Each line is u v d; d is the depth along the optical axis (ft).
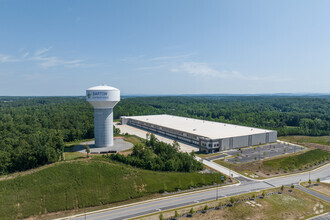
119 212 199.21
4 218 188.14
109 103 346.13
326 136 544.62
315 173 303.27
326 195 235.81
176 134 488.44
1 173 244.01
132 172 257.34
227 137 402.31
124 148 347.77
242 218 188.03
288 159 337.72
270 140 460.14
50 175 235.20
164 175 261.65
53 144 287.07
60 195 216.13
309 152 369.50
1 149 311.88
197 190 244.01
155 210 201.77
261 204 211.82
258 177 283.38
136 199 223.71
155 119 643.04
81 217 191.83
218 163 328.29
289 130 552.82
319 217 193.77
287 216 193.57
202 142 395.96
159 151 331.57
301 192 241.35
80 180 235.20
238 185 258.16
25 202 204.13
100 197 220.02
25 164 254.68
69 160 271.08
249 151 392.88
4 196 205.87
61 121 513.04
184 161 285.84
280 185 260.83
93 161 266.98
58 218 191.72
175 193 236.22
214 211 198.39
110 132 358.43
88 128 430.61
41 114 626.64
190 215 191.01
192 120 621.72
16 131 424.87
